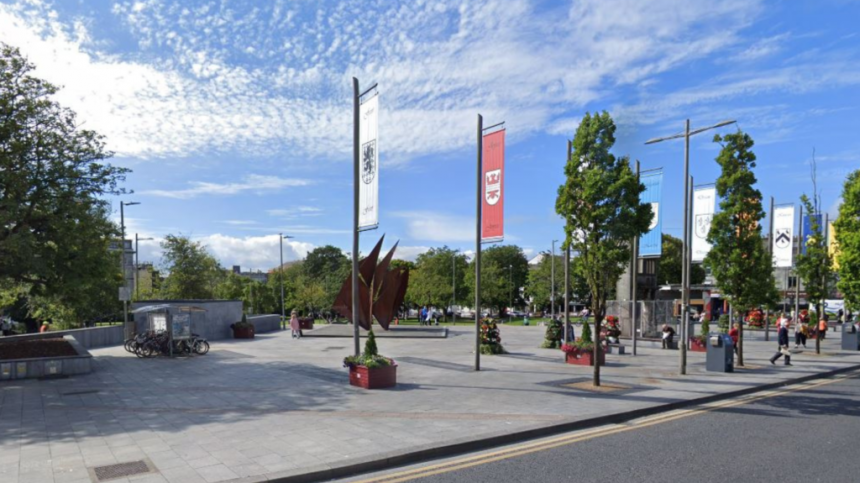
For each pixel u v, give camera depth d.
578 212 14.43
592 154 14.11
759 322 45.38
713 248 20.66
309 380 15.53
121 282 30.17
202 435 9.09
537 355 22.94
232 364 19.58
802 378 17.00
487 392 13.48
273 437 8.92
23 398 12.79
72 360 16.80
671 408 12.12
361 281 33.00
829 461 7.92
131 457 7.84
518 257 95.12
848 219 23.41
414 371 17.55
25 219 17.69
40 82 17.80
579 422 10.22
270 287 79.19
